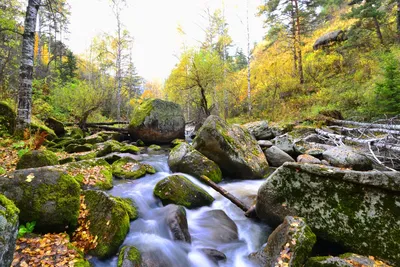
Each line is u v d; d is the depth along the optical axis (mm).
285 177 3775
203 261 3334
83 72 38000
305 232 2984
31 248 2660
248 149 7219
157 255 3119
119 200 4051
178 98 20891
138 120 12164
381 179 2912
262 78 20578
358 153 6680
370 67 14164
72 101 15047
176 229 3607
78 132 11914
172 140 12664
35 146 7051
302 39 21484
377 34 16656
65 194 3260
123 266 2666
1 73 12648
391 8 18750
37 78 18953
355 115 11195
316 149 7922
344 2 28234
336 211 3232
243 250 3705
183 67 16203
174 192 4684
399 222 2775
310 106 14969
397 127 7043
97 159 5945
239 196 5398
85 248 3029
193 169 6230
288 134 10062
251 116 17406
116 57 25234
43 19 22469
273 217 3924
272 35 20344
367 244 2930
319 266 2631
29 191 3100
